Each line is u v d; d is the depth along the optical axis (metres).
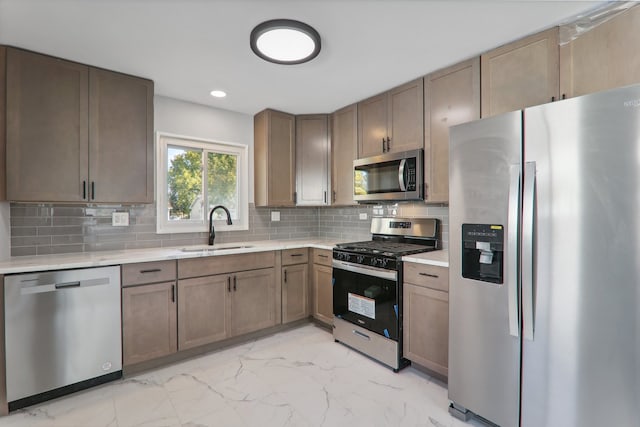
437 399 1.94
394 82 2.57
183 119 2.96
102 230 2.57
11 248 2.19
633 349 1.16
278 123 3.26
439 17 1.71
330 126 3.31
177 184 2.99
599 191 1.23
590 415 1.26
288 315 3.04
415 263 2.19
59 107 2.12
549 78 1.81
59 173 2.13
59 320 1.93
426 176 2.44
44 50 2.03
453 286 1.75
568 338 1.31
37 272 1.86
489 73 2.07
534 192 1.39
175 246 2.93
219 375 2.22
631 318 1.17
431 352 2.09
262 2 1.56
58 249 2.37
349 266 2.63
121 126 2.36
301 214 3.83
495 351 1.56
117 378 2.17
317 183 3.33
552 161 1.35
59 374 1.93
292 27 1.71
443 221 2.70
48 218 2.34
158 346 2.30
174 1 1.55
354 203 3.08
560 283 1.33
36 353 1.86
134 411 1.82
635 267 1.16
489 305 1.58
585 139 1.26
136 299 2.21
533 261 1.40
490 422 1.60
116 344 2.13
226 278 2.64
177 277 2.39
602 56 1.58
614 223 1.20
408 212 2.97
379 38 1.91
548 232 1.36
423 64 2.26
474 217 1.64
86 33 1.84
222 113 3.21
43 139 2.07
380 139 2.79
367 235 3.38
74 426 1.69
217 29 1.80
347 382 2.13
